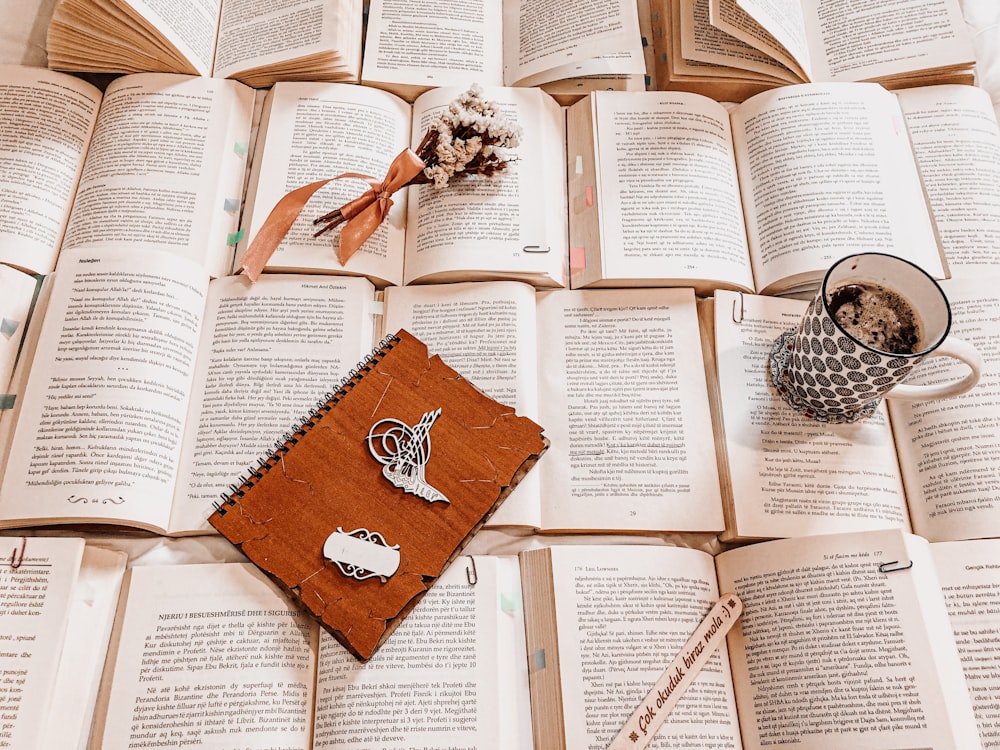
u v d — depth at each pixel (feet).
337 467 1.95
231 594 1.86
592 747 1.77
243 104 2.41
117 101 2.35
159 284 2.07
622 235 2.23
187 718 1.75
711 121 2.39
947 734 1.73
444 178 2.18
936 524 2.00
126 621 1.82
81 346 2.00
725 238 2.25
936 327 1.82
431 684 1.80
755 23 2.43
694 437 2.07
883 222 2.22
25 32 2.47
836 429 2.07
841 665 1.82
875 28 2.52
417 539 1.90
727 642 1.93
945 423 2.06
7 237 2.14
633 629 1.86
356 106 2.37
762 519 1.98
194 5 2.44
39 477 1.88
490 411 2.04
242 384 2.06
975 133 2.39
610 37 2.42
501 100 2.40
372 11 2.52
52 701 1.74
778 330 2.18
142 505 1.89
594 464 2.04
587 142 2.38
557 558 1.92
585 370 2.14
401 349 2.09
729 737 1.82
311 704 1.81
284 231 2.15
